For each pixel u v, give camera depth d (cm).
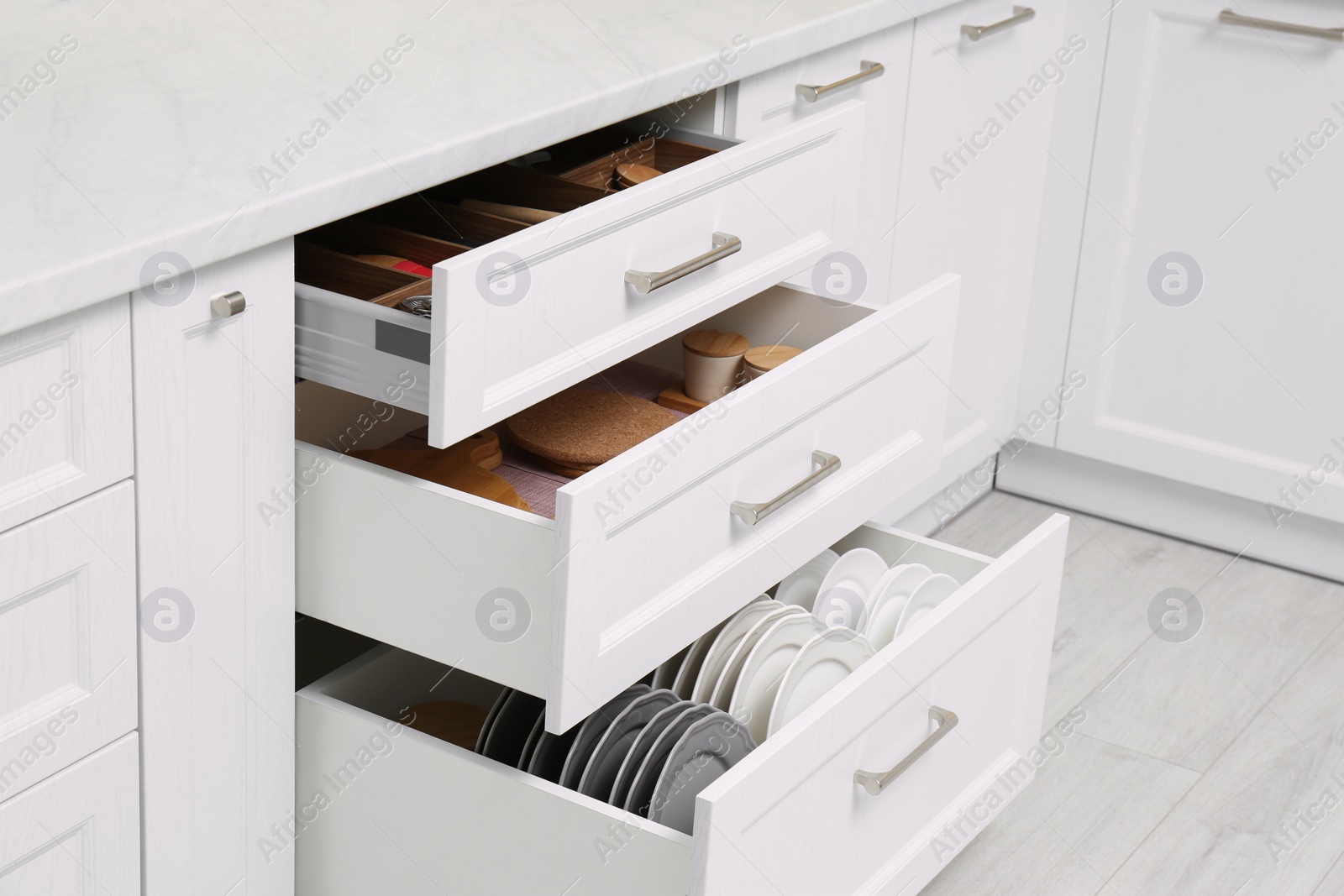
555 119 146
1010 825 187
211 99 143
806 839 134
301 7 177
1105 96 240
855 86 199
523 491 158
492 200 167
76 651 119
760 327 176
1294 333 236
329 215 126
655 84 158
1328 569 249
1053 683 217
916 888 160
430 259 147
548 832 131
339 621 138
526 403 130
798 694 144
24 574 112
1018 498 273
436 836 138
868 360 155
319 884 149
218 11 173
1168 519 261
